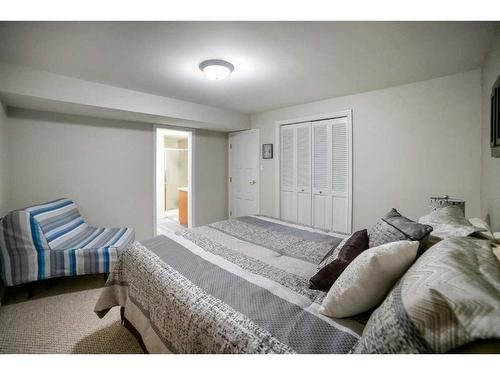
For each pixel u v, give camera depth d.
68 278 2.80
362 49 2.05
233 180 5.04
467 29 1.76
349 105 3.37
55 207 2.81
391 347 0.69
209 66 2.24
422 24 1.69
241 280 1.35
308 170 3.86
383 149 3.11
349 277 1.04
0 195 2.54
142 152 3.93
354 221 3.39
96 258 2.48
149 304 1.45
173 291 1.27
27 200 3.00
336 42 1.93
